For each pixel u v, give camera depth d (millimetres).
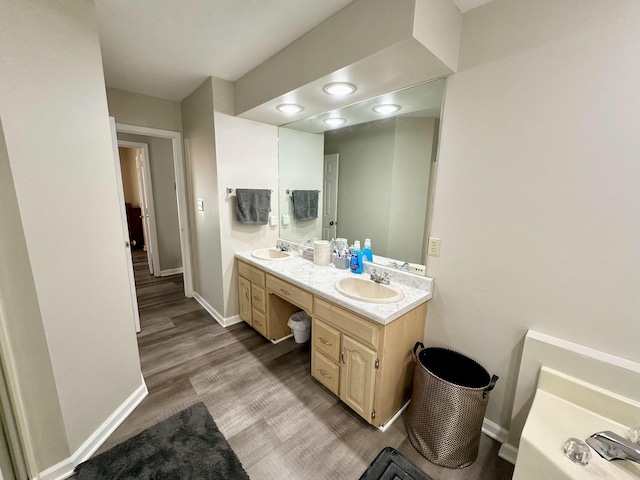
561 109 1169
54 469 1281
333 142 2326
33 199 1151
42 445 1242
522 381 1345
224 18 1508
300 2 1364
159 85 2533
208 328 2754
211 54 1916
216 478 1304
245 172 2650
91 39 1375
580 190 1160
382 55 1281
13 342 1123
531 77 1227
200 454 1420
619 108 1048
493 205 1403
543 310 1312
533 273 1319
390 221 1944
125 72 2236
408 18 1128
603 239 1130
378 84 1637
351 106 2086
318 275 2018
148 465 1360
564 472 908
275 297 2402
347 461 1398
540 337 1299
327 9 1410
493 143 1368
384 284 1803
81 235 1365
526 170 1285
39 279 1182
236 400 1797
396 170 1869
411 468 1371
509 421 1494
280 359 2246
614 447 932
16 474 1144
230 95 2436
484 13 1331
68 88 1271
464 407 1322
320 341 1798
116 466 1354
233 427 1588
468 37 1395
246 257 2574
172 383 1949
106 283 1522
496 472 1366
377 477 1324
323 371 1810
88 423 1419
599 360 1132
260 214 2729
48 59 1184
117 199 1590
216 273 2807
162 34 1674
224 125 2441
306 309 1875
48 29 1178
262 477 1312
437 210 1624
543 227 1268
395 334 1482
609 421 1104
